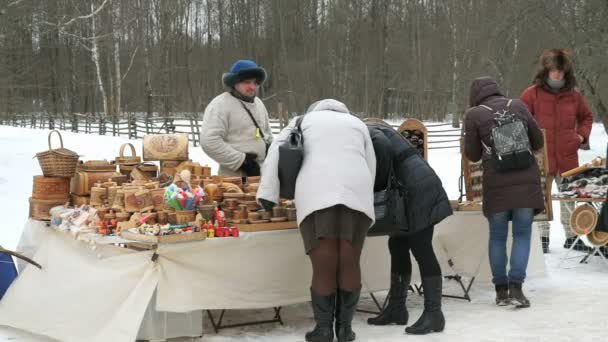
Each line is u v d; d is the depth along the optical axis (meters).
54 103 47.00
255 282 4.37
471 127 5.11
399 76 46.47
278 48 48.00
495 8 28.69
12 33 19.61
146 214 4.41
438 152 23.25
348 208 3.99
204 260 4.21
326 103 4.38
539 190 4.97
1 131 24.08
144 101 48.44
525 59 28.27
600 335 4.23
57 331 4.33
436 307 4.38
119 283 4.16
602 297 5.20
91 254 4.51
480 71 33.75
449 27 41.09
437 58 44.34
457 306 5.12
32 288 4.74
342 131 4.12
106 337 3.97
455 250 5.46
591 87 21.23
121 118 41.09
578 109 6.85
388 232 4.35
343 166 4.00
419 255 4.39
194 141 24.81
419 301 5.36
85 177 5.11
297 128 4.23
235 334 4.43
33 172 15.59
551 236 8.27
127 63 48.59
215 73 50.00
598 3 20.83
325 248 4.04
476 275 5.46
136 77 48.47
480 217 5.48
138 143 22.58
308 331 4.49
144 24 48.03
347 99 46.00
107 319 4.12
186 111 48.56
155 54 48.19
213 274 4.24
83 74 48.25
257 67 5.59
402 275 4.62
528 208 4.92
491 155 4.99
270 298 4.43
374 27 45.66
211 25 50.41
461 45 36.50
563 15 21.55
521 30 25.78
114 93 46.94
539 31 24.00
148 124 31.27
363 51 45.41
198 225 4.30
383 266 5.05
